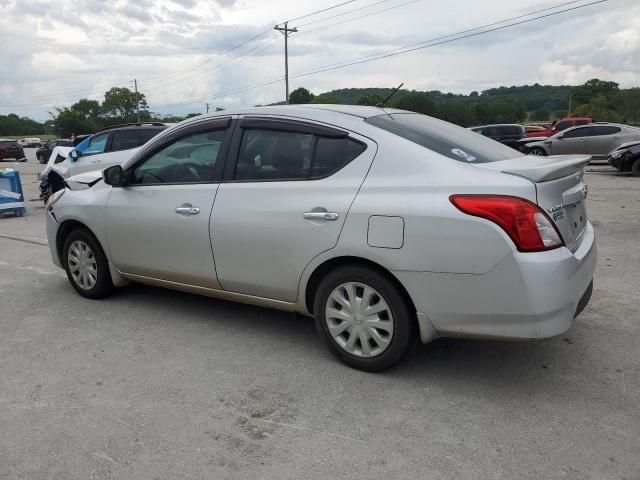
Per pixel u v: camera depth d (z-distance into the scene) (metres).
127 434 2.89
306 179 3.60
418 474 2.53
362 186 3.35
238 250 3.86
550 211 3.01
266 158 3.81
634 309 4.54
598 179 14.96
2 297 5.32
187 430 2.93
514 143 22.39
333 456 2.68
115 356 3.88
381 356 3.42
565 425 2.89
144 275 4.62
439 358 3.73
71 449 2.78
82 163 11.08
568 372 3.48
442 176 3.15
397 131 3.50
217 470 2.59
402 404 3.15
